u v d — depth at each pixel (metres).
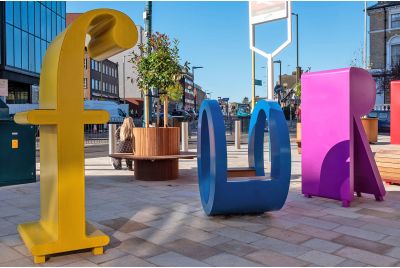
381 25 44.91
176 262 4.29
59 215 4.35
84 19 4.34
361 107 7.09
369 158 7.13
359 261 4.31
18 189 8.52
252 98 18.47
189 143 21.17
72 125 4.39
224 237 5.15
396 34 44.06
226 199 5.78
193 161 13.80
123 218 6.09
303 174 7.48
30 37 37.94
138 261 4.32
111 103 35.31
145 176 9.52
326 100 7.07
